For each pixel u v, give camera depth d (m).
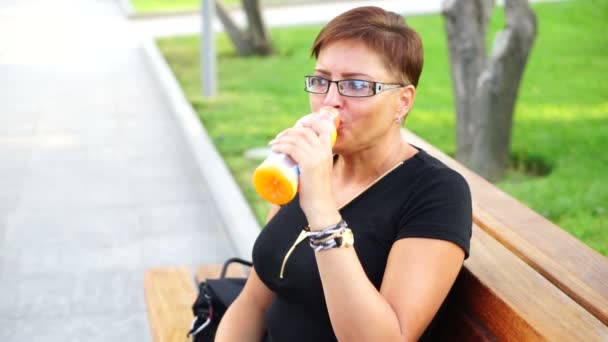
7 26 13.20
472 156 5.78
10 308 3.99
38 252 4.65
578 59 9.83
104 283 4.28
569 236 1.98
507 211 2.17
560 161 6.09
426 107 7.96
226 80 9.51
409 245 1.68
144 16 14.32
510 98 5.61
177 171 6.15
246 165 6.11
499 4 13.16
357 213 1.80
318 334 1.85
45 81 9.36
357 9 1.81
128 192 5.68
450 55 5.73
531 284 1.71
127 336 3.76
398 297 1.63
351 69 1.75
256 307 2.15
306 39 12.05
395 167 1.81
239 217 4.78
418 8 14.06
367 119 1.77
